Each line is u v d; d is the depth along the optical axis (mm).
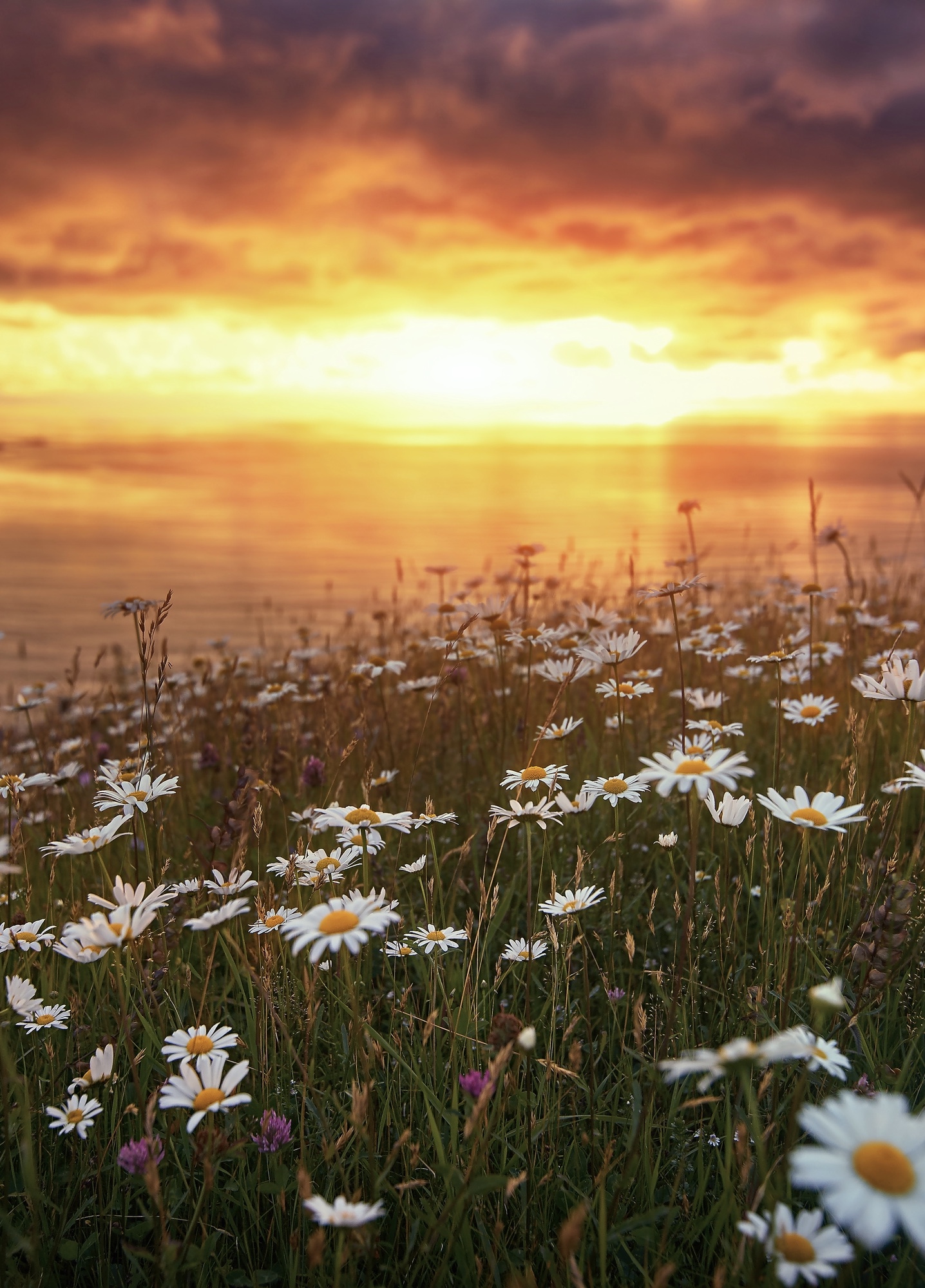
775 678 4695
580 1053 1930
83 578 23156
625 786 2764
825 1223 1815
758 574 10523
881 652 5215
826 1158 1072
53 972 2688
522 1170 2100
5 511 48281
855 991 2363
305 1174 1593
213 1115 1858
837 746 4426
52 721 5965
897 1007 2516
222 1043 1920
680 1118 2232
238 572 23922
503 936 3064
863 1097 2008
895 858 2516
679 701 5383
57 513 47375
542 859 2893
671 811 3756
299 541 31750
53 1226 2023
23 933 2547
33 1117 2189
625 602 7574
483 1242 1860
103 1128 2188
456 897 3467
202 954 2830
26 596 19906
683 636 6352
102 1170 2090
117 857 3885
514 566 6871
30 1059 2479
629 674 4648
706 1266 1829
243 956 2557
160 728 4988
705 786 1810
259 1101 2254
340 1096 2266
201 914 2803
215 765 4402
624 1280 1860
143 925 1937
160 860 3242
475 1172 1899
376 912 1774
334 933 1729
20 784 3346
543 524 32875
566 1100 2365
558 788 3229
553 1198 2076
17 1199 2047
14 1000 2250
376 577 21875
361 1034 2191
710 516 30250
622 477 72312
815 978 2486
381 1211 1604
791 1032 1647
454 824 3943
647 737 4758
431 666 6734
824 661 5051
